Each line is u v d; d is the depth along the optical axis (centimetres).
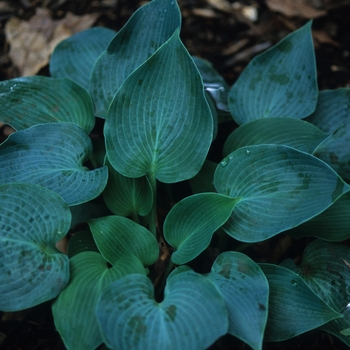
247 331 70
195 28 113
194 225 78
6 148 80
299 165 77
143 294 70
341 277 79
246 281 73
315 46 112
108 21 112
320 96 94
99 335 70
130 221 78
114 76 87
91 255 76
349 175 86
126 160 79
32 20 109
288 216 76
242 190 79
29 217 74
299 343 85
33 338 83
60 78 88
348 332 74
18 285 71
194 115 79
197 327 68
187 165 80
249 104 93
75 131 83
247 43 113
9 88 86
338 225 81
